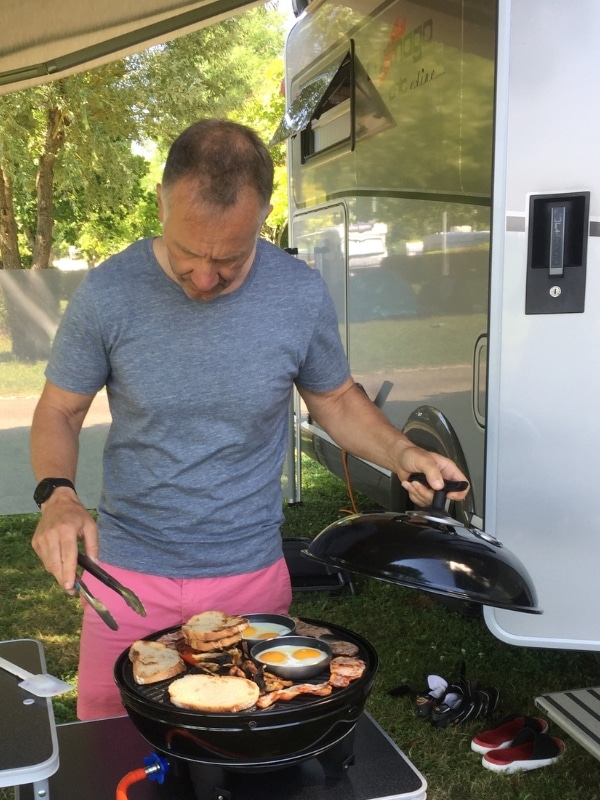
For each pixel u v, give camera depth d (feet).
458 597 4.01
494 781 8.41
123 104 35.29
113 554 5.56
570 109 7.34
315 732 3.66
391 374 11.86
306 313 5.38
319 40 14.30
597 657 11.19
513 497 7.89
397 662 11.16
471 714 9.55
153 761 3.98
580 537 7.92
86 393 5.34
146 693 3.91
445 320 9.91
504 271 7.59
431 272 10.24
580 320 7.63
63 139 38.11
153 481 5.35
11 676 4.58
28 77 11.77
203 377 5.14
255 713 3.56
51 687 4.40
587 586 7.98
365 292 12.80
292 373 5.46
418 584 4.08
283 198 45.75
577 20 7.23
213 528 5.46
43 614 13.66
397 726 9.50
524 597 4.10
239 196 4.29
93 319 5.09
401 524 4.46
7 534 18.66
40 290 18.97
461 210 9.32
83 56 11.51
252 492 5.55
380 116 11.69
